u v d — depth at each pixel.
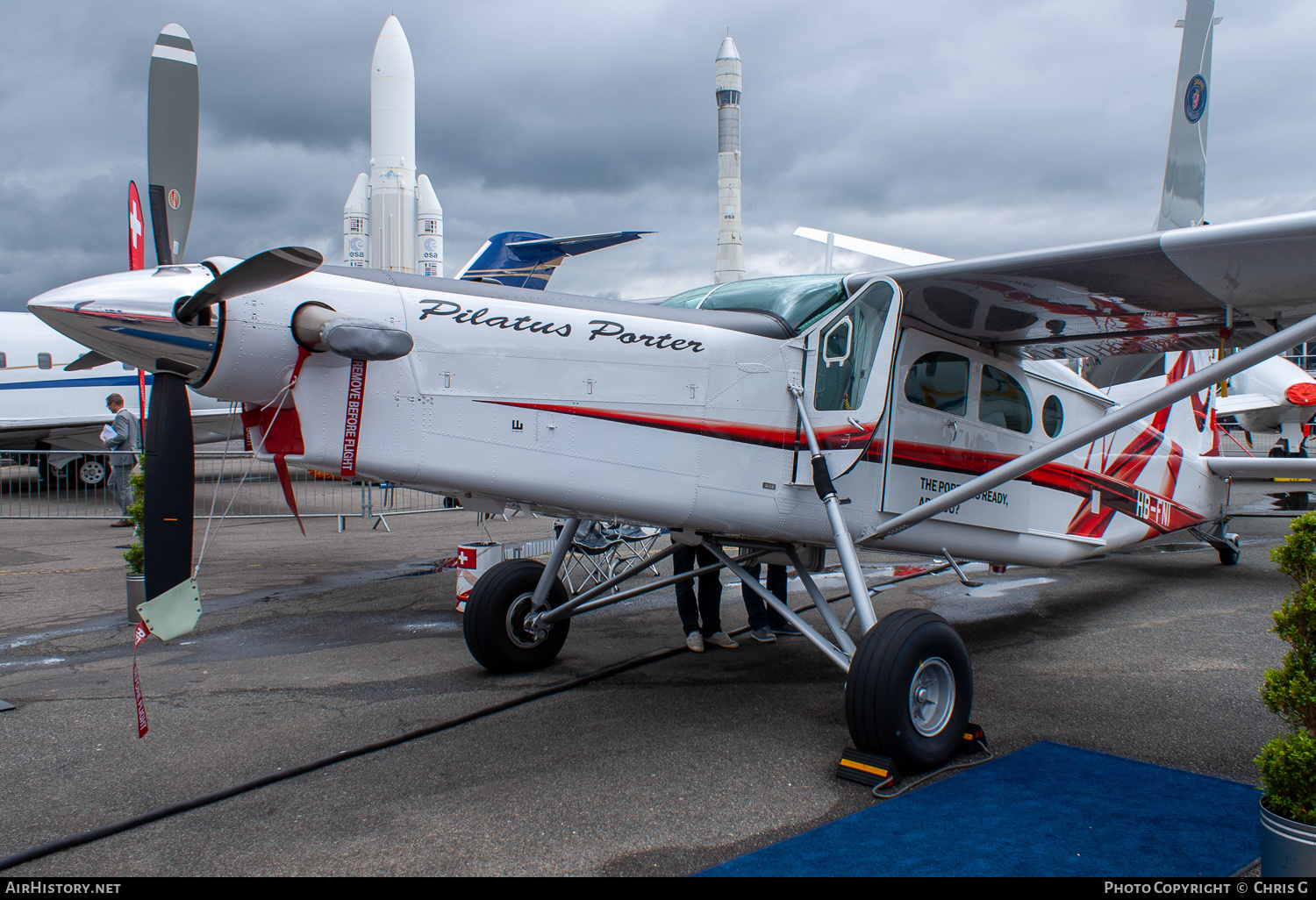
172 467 2.95
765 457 3.70
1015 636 5.42
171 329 2.77
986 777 3.12
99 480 15.08
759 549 4.25
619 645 5.17
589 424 3.33
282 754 3.35
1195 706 3.97
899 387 4.20
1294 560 2.32
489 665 4.44
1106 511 5.93
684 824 2.72
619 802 2.89
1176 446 6.85
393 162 40.06
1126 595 6.74
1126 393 6.91
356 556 8.71
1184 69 9.71
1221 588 7.03
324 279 3.00
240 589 6.97
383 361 3.00
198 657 4.88
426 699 4.06
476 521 12.00
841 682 4.40
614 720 3.77
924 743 3.13
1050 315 4.20
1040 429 5.10
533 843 2.58
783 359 3.76
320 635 5.41
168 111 3.39
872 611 3.29
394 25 40.22
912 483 4.26
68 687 4.29
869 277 3.82
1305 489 14.71
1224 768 3.20
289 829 2.69
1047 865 2.42
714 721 3.76
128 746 3.44
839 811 2.82
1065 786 3.03
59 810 2.84
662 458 3.47
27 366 14.14
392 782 3.07
